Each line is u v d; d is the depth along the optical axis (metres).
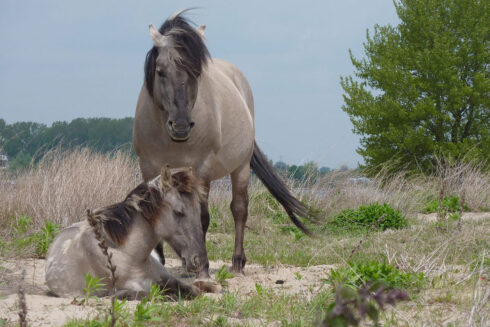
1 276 7.81
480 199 19.08
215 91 8.98
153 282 6.90
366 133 35.16
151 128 8.53
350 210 17.05
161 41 7.89
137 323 5.29
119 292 6.54
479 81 32.41
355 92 35.66
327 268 9.34
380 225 15.62
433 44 35.06
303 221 16.75
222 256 11.48
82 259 6.72
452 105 33.44
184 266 6.91
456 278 7.72
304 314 6.00
